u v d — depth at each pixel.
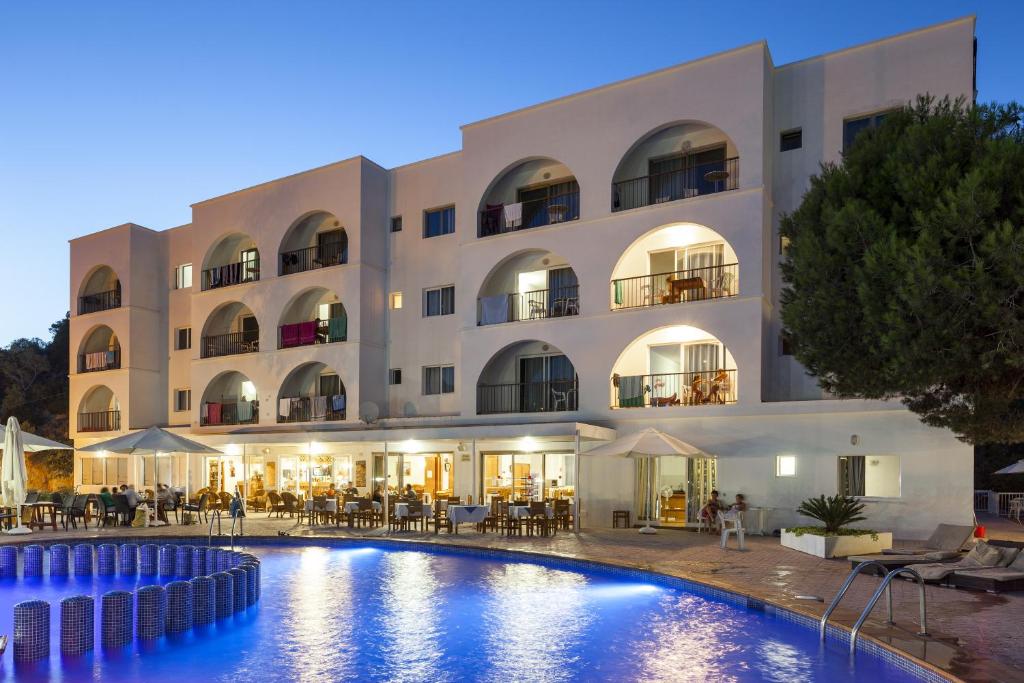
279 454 31.23
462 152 28.69
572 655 9.59
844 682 8.42
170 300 38.72
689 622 11.28
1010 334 10.12
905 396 13.30
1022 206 10.21
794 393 23.09
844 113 22.86
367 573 15.66
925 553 15.61
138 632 10.17
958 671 7.87
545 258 27.66
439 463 27.59
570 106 26.56
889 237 11.40
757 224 22.80
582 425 22.00
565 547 18.03
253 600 12.47
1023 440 12.90
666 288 25.22
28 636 9.30
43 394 58.59
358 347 30.16
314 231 33.34
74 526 23.34
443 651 9.80
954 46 21.44
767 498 21.75
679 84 24.48
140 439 24.02
